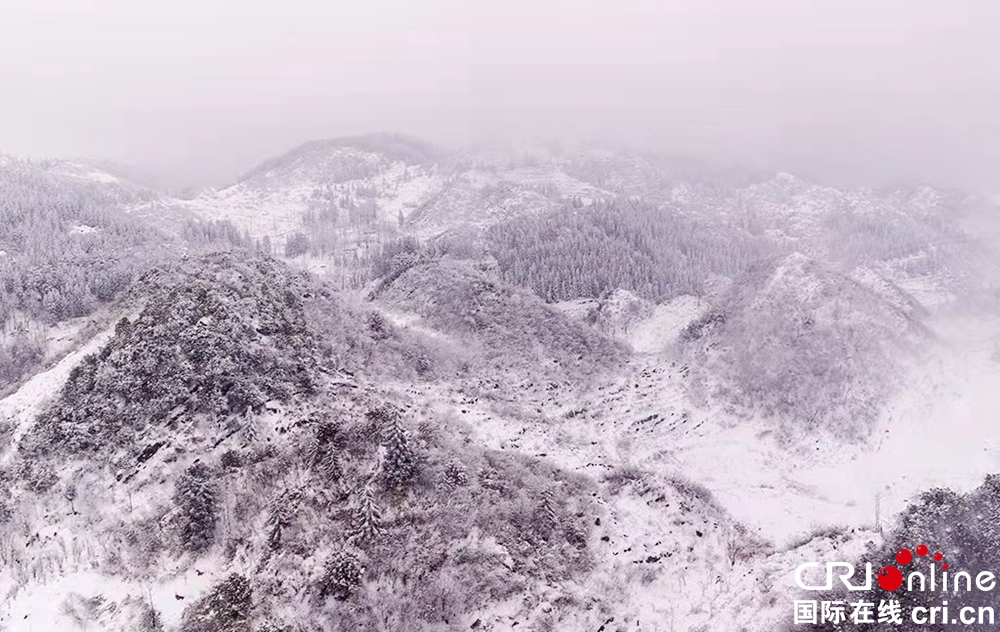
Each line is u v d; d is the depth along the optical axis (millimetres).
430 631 37219
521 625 38250
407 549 40562
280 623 36281
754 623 36500
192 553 39844
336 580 37844
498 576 40188
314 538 40750
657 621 39406
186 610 36875
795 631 34719
